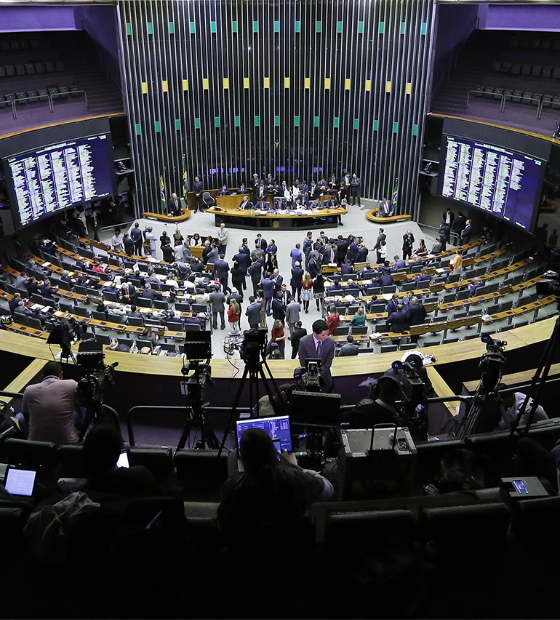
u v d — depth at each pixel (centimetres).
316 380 512
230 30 2378
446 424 727
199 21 2327
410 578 331
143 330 1486
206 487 501
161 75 2345
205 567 364
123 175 2402
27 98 2048
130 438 680
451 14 2194
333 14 2355
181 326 1521
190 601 343
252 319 1435
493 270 1962
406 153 2416
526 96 1994
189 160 2533
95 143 2198
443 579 349
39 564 364
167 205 2533
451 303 1639
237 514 347
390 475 449
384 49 2323
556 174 1750
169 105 2402
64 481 460
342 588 341
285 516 348
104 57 2323
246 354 527
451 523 344
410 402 532
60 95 2162
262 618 334
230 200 2486
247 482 348
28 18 2038
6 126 1980
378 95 2403
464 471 436
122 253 2127
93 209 2378
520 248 2078
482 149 2059
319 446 526
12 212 1927
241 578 356
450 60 2278
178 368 841
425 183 2386
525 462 414
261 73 2467
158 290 1803
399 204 2509
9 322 1458
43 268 1873
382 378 500
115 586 329
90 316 1566
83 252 2027
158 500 331
